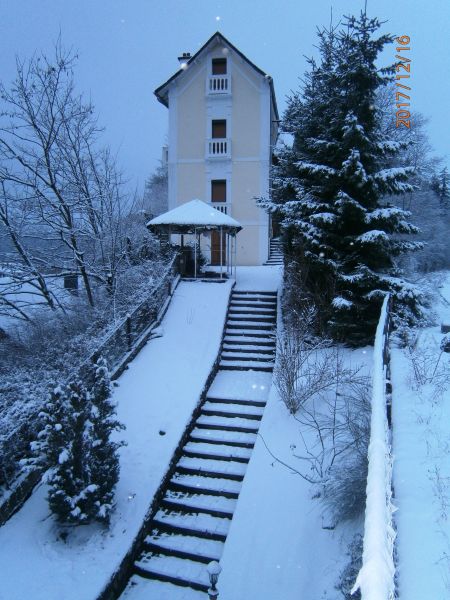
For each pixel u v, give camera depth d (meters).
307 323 10.76
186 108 24.27
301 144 13.91
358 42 11.24
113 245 14.05
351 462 6.46
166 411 9.47
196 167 24.20
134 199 15.47
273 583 5.69
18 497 7.00
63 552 6.28
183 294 15.09
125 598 6.23
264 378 11.24
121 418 9.19
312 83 14.17
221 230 16.86
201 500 7.78
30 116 13.21
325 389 8.98
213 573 5.00
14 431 7.16
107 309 13.30
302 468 7.39
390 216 11.27
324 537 5.96
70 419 6.42
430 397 6.13
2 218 13.32
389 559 2.16
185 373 10.88
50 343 11.52
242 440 9.03
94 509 6.55
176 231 17.70
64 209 13.87
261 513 6.77
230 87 23.73
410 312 11.38
